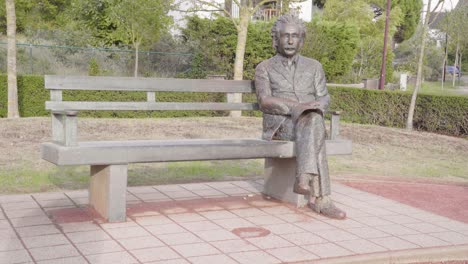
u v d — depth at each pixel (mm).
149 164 8453
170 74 20375
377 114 16281
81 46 21016
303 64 6055
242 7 16812
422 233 5113
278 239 4730
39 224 4957
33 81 14961
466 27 33281
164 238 4652
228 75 20859
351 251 4465
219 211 5645
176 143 5328
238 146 5340
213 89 6008
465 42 34875
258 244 4570
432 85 35906
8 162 8039
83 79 5328
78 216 5254
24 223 4977
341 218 5441
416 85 15070
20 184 6688
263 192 6480
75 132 4738
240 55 16922
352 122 16734
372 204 6266
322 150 5375
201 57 20578
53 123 5125
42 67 18297
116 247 4371
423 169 9109
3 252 4184
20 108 14836
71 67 19016
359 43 27625
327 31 23562
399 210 6020
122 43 21719
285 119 5738
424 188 7441
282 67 6008
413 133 14078
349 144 5930
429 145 12148
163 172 7863
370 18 33312
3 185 6594
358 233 5016
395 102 15883
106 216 5113
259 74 6043
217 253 4301
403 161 9914
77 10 22484
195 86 5902
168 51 21016
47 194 6156
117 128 12336
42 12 24219
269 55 20641
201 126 13398
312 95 6016
